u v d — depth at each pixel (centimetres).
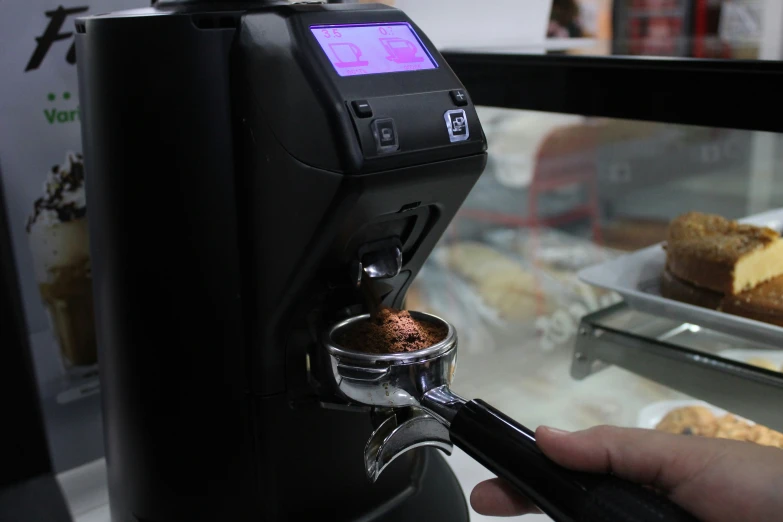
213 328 43
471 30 82
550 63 62
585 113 60
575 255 85
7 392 55
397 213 41
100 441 63
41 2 55
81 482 60
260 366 44
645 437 39
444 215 44
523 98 65
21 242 57
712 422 62
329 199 36
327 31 38
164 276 42
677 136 91
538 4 88
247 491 46
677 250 71
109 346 46
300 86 36
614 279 74
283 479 46
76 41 44
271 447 45
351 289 45
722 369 60
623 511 32
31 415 57
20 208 56
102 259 45
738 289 66
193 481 46
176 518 47
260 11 38
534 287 81
